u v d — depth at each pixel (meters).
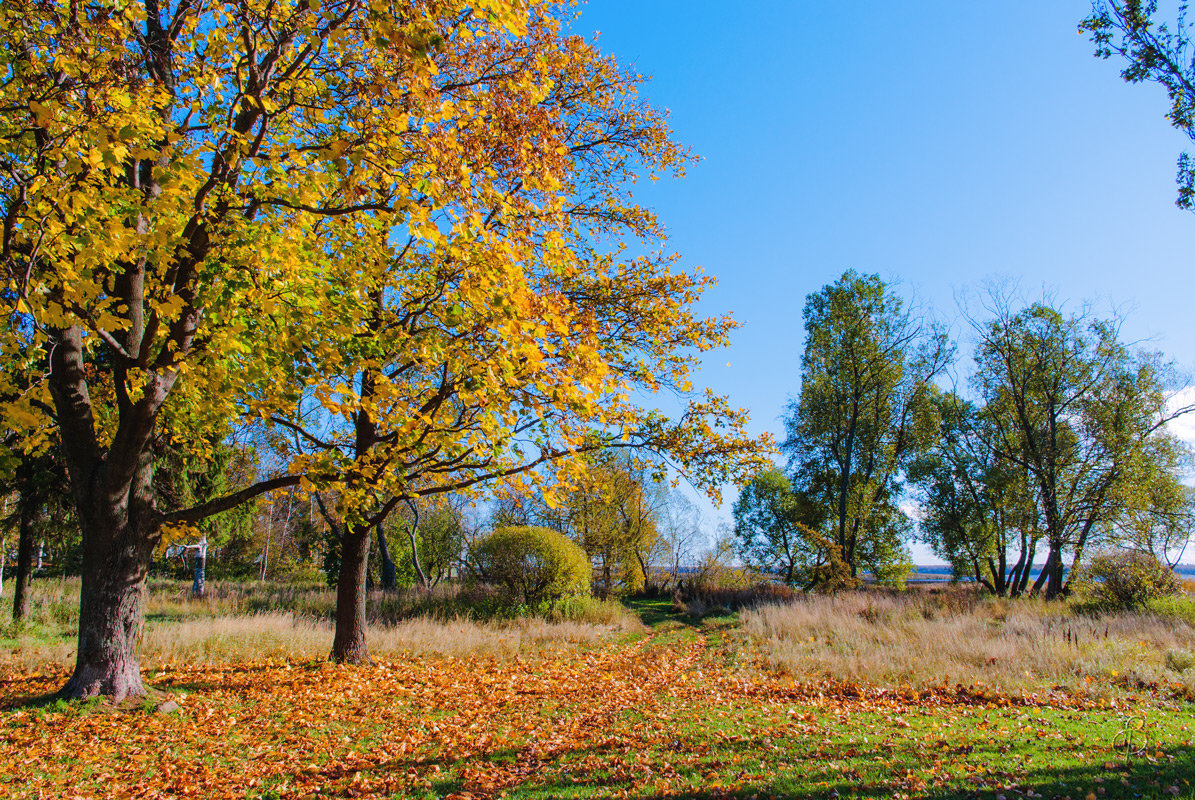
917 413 31.34
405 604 18.20
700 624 19.80
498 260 5.52
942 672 9.54
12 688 7.90
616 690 9.34
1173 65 10.20
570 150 10.81
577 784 5.35
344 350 7.35
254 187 6.07
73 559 28.84
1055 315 26.83
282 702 8.03
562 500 8.04
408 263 8.06
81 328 7.31
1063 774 4.95
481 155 6.72
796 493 34.97
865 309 31.16
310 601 19.89
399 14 5.07
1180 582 17.81
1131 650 10.34
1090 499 25.25
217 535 21.03
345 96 6.60
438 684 9.48
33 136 5.39
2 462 6.66
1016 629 13.63
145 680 8.57
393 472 7.30
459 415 7.84
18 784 5.19
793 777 5.18
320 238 7.37
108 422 9.47
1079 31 10.90
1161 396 24.67
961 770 5.14
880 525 31.88
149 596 19.55
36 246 5.01
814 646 12.88
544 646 13.55
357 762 6.09
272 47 6.31
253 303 6.36
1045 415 27.75
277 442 10.07
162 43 6.24
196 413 8.33
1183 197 10.21
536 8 5.57
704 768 5.58
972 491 31.20
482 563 18.83
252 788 5.41
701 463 9.54
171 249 5.77
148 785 5.37
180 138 5.19
